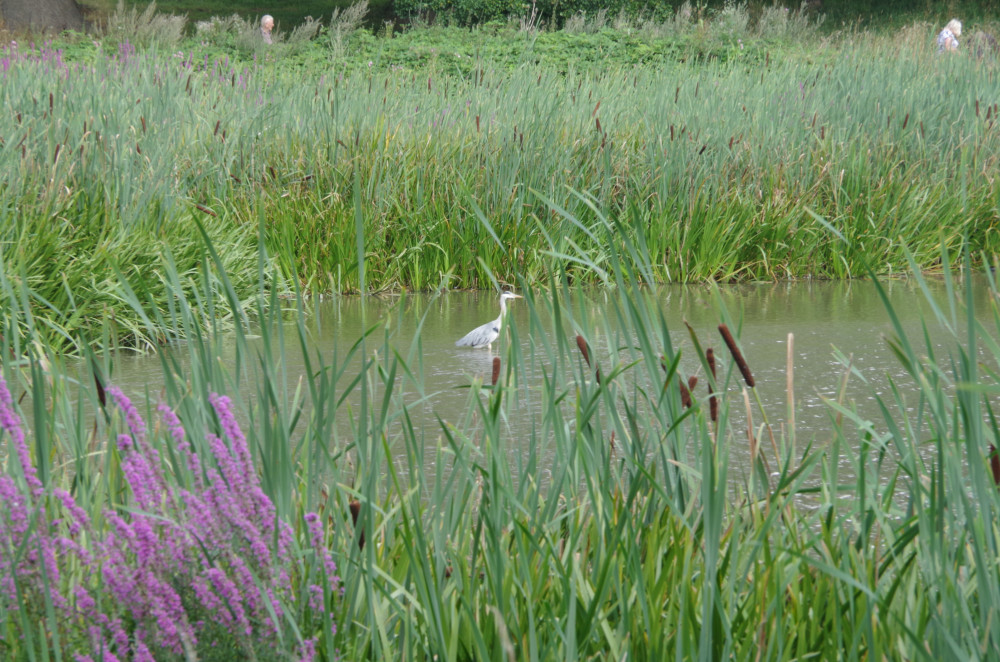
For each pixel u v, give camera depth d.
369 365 4.70
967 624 3.87
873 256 18.19
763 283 17.73
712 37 34.75
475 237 17.23
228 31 34.69
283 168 17.53
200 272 13.02
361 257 4.59
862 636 4.11
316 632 4.23
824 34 39.94
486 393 9.89
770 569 4.37
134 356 11.85
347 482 6.39
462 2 43.12
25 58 23.78
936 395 4.25
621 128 19.44
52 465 5.16
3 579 3.94
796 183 18.72
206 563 4.11
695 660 4.01
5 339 4.83
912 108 20.12
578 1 42.69
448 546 4.64
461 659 4.20
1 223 12.36
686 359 11.59
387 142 17.77
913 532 4.41
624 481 5.80
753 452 5.18
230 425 4.21
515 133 17.92
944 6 48.31
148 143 16.06
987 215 18.34
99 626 3.93
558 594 4.42
